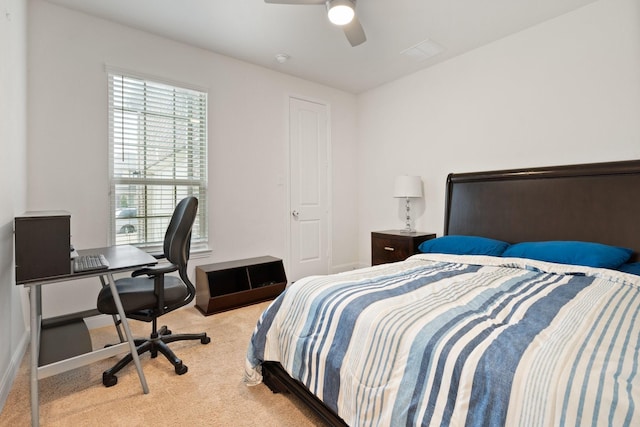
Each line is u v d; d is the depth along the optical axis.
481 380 0.90
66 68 2.42
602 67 2.39
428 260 2.43
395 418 1.04
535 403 0.79
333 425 1.32
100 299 1.81
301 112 3.88
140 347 2.01
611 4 2.34
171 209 2.96
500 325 1.12
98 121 2.55
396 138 3.92
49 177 2.36
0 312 1.60
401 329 1.15
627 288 1.57
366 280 1.73
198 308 3.03
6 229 1.71
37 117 2.31
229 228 3.32
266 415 1.53
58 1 2.33
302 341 1.47
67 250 1.49
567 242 2.20
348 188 4.39
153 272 1.80
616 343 0.94
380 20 2.61
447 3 2.39
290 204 3.82
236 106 3.33
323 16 2.54
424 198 3.62
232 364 2.00
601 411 0.72
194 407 1.58
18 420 1.48
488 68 3.02
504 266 2.09
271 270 3.56
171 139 2.95
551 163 2.65
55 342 1.88
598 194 2.34
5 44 1.71
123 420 1.49
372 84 4.06
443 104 3.40
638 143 2.26
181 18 2.57
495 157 3.00
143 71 2.75
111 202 2.64
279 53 3.18
